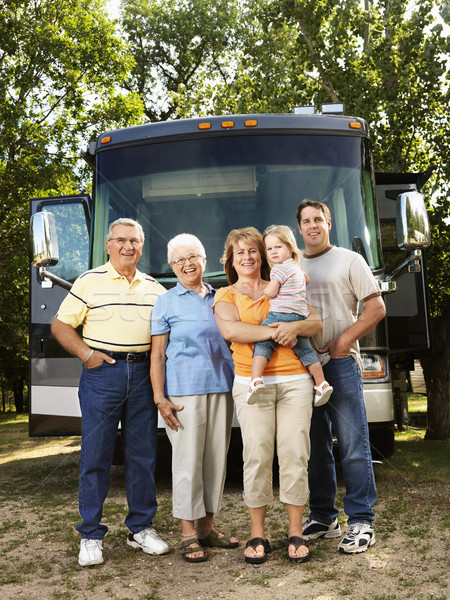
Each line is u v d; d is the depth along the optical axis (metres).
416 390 12.53
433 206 9.77
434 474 5.98
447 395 9.21
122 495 5.68
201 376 3.79
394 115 10.47
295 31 12.97
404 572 3.33
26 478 6.94
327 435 4.04
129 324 3.89
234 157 5.34
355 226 5.32
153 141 5.48
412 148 10.71
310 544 3.91
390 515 4.43
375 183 5.96
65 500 5.55
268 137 5.36
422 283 6.54
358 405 3.84
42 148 17.91
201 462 3.79
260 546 3.62
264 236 3.73
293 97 11.77
